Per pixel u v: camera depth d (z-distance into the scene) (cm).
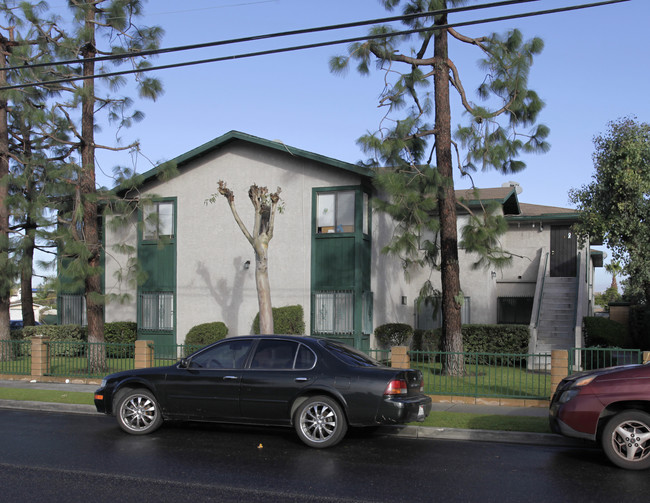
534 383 1476
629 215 1680
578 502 642
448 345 1614
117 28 1689
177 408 984
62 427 1077
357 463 811
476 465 807
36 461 812
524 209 2803
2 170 2094
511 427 1021
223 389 954
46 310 5350
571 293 2189
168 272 2170
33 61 1791
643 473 766
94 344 1645
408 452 887
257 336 989
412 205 1508
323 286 1977
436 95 1659
